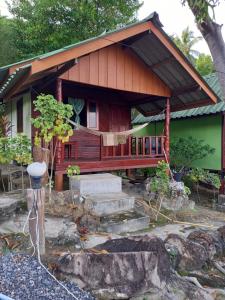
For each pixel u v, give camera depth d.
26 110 7.70
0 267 2.74
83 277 2.66
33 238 3.00
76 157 7.46
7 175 6.66
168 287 2.81
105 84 6.62
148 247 3.05
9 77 5.75
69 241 3.50
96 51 6.44
